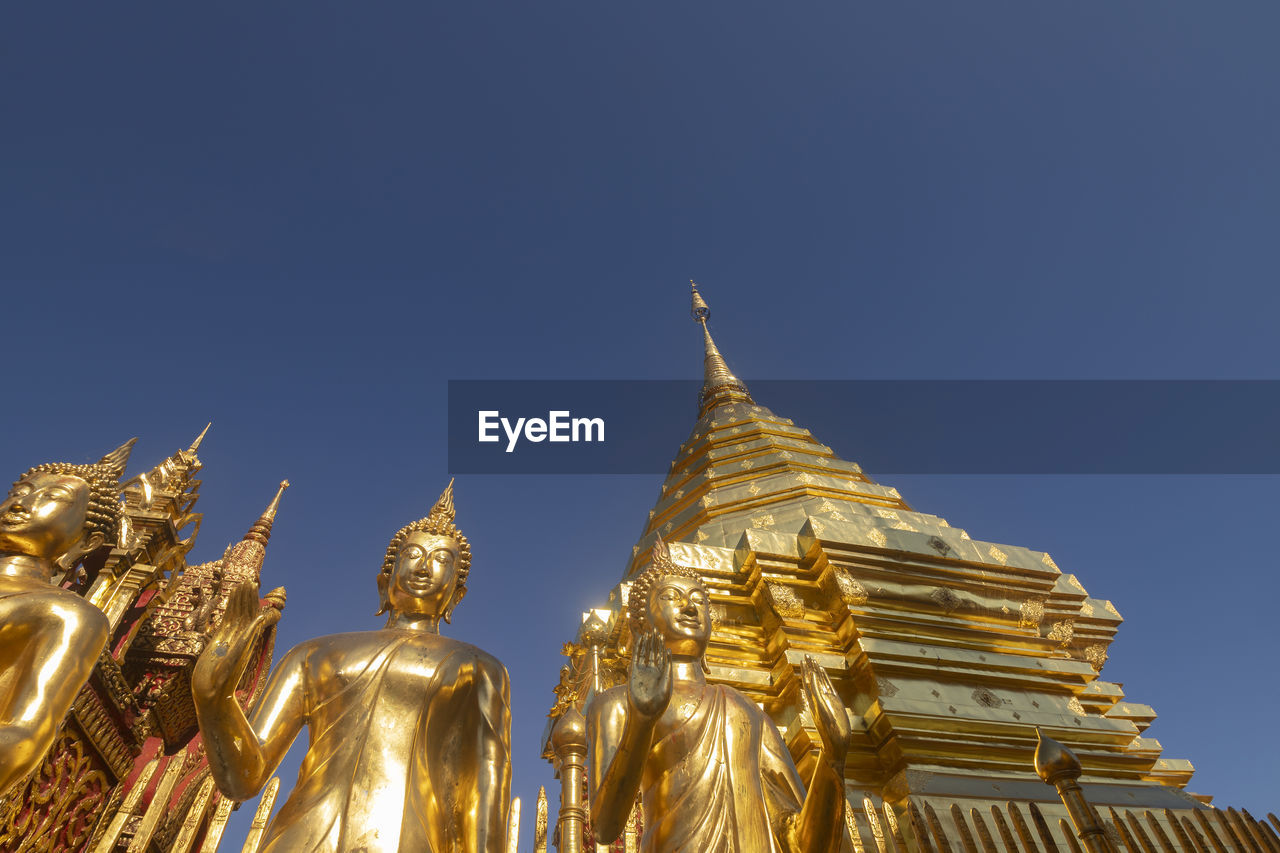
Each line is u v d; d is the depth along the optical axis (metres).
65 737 9.06
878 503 21.61
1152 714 16.97
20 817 8.42
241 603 5.31
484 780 5.85
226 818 6.77
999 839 11.80
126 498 11.27
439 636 6.59
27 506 5.98
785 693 15.03
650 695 5.98
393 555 7.54
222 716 5.07
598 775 7.20
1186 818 9.92
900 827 12.28
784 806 6.99
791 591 16.75
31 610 4.90
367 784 5.32
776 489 21.52
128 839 8.89
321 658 6.22
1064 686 16.28
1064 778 8.16
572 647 15.52
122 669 11.96
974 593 17.64
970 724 14.22
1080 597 18.55
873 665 15.12
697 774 6.95
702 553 17.59
